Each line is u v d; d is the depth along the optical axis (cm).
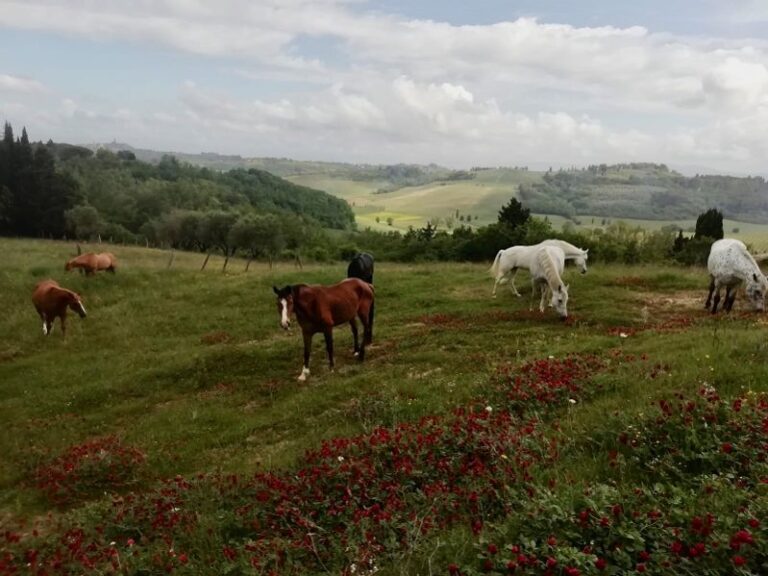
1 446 1122
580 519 431
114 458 973
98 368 1562
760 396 698
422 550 477
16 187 7719
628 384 875
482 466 629
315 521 604
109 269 2556
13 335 1914
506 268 1875
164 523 683
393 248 5897
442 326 1603
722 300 1739
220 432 1080
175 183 11362
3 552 718
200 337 1794
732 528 398
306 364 1316
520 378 966
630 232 5644
